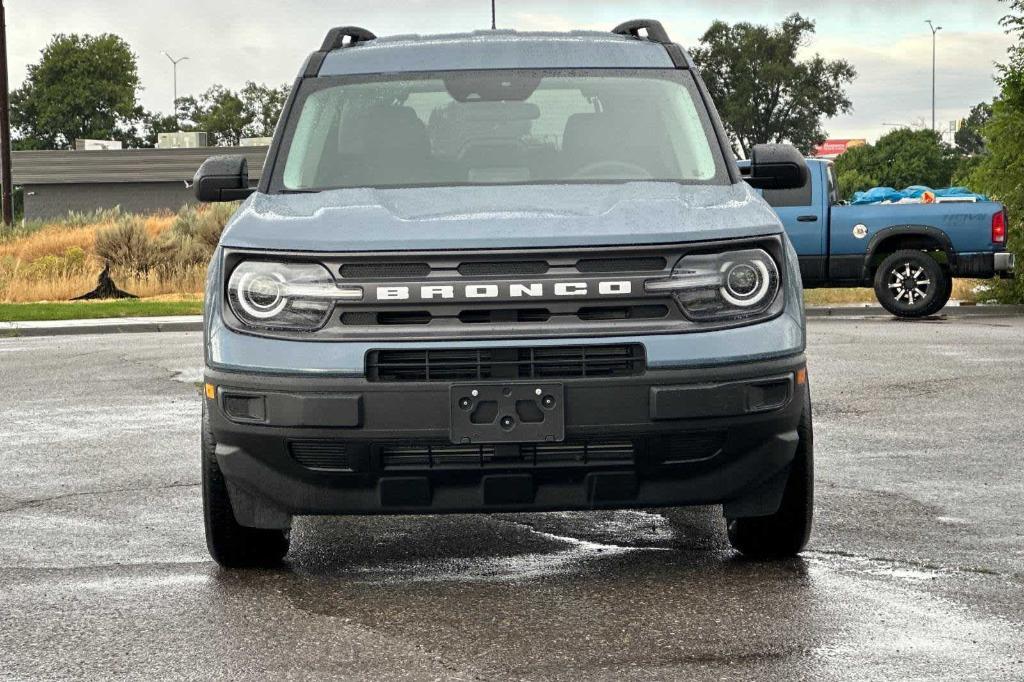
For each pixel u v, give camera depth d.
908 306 24.62
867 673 5.32
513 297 6.29
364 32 9.20
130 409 14.20
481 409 6.27
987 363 17.16
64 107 151.38
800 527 7.07
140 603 6.58
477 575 7.05
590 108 8.00
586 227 6.45
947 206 24.05
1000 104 28.50
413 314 6.35
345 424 6.30
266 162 7.76
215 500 6.99
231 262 6.56
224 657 5.69
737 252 6.49
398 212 6.80
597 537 7.95
